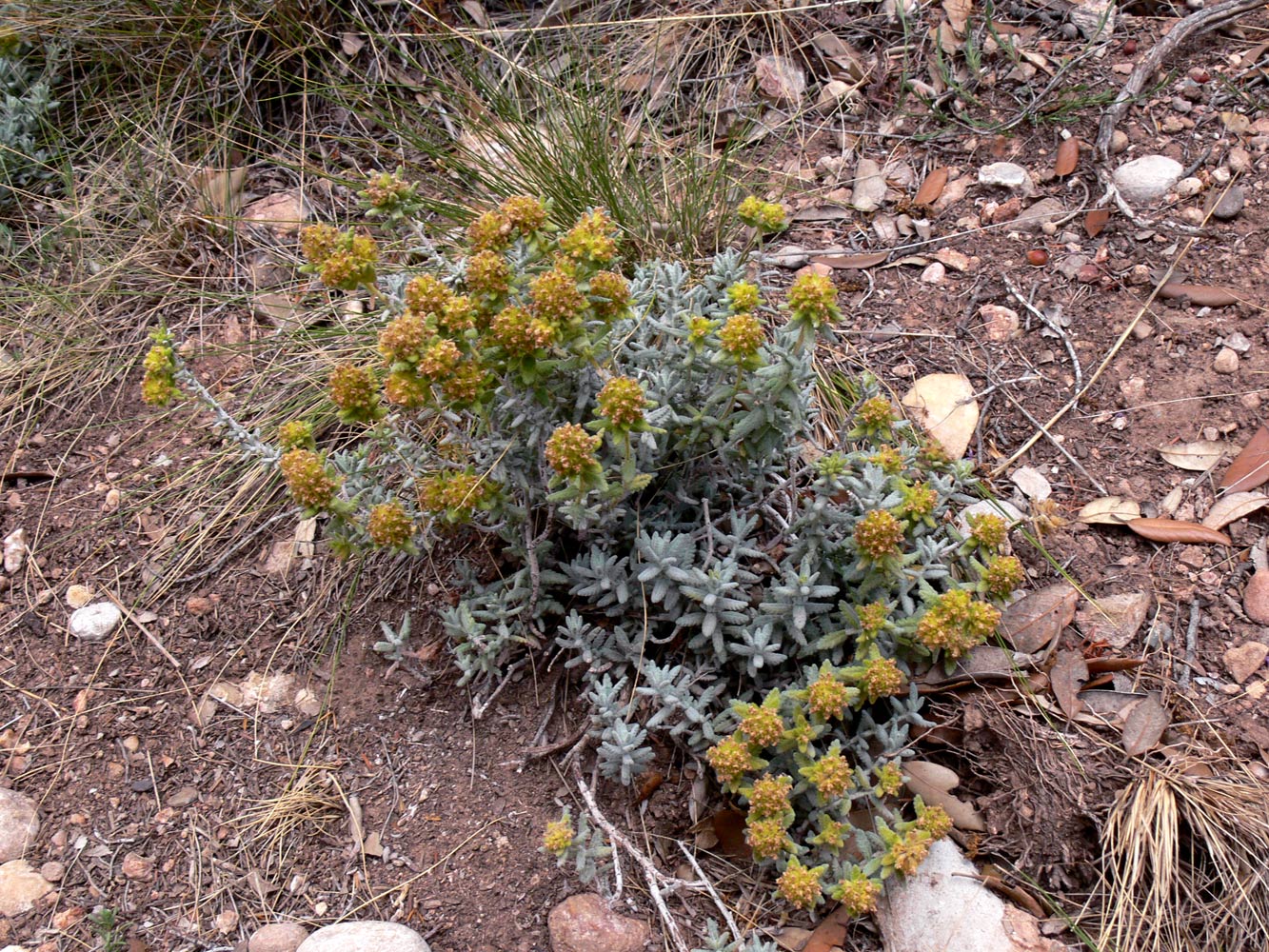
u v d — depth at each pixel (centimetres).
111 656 44
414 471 41
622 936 36
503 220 36
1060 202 53
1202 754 36
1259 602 39
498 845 39
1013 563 36
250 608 45
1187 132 53
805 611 37
